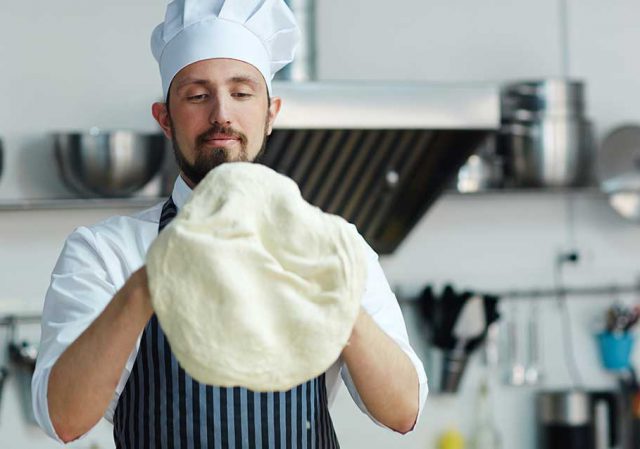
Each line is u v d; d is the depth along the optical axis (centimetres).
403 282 420
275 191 139
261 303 135
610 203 434
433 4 418
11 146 365
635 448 433
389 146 372
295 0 363
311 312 135
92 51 374
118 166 345
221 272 133
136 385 191
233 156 190
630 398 436
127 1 377
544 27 436
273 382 135
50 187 368
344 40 406
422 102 353
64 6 371
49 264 374
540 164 400
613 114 448
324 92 343
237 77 194
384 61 412
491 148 409
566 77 439
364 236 399
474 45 425
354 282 137
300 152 366
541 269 442
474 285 430
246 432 188
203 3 199
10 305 369
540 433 436
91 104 373
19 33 366
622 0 449
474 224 431
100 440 377
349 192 386
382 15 411
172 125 196
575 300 446
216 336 133
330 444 199
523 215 439
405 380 172
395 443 417
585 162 407
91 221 379
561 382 445
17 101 366
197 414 188
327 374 204
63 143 348
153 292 134
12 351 365
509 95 408
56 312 187
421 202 390
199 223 135
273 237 137
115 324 151
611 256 453
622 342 441
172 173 364
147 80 379
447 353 411
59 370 160
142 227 200
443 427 423
